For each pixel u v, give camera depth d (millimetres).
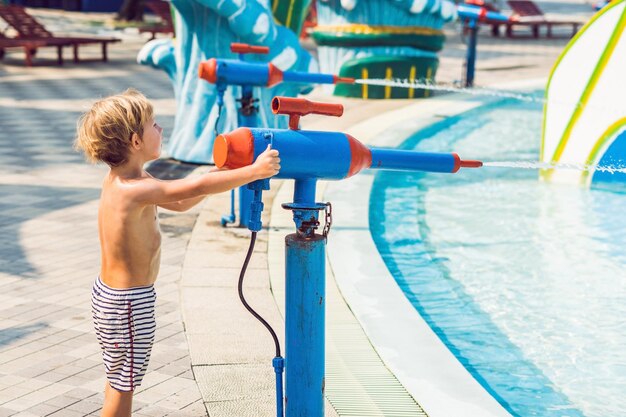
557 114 9336
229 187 2777
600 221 7977
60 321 5066
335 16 15320
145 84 16875
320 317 3004
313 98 15102
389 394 4035
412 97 15227
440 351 4586
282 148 2859
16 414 3848
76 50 19984
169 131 12133
